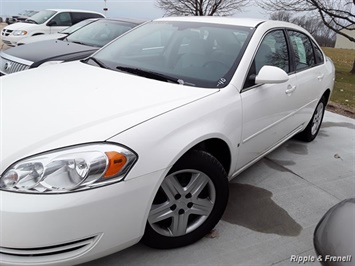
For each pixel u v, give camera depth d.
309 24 15.16
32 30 10.45
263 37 3.00
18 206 1.61
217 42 2.94
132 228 1.88
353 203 1.83
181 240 2.31
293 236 2.59
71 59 5.41
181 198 2.21
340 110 6.47
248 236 2.55
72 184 1.68
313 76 3.89
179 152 2.00
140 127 1.89
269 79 2.60
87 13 11.42
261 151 3.12
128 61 3.04
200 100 2.29
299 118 3.81
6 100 2.22
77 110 2.03
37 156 1.70
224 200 2.44
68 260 1.74
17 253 1.67
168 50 3.05
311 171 3.71
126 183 1.79
